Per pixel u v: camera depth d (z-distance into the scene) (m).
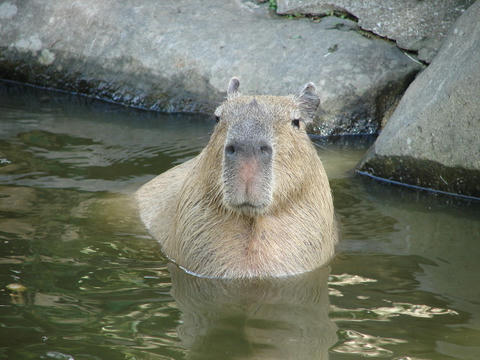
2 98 18.00
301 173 9.04
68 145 14.16
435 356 6.68
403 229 10.66
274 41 17.22
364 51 16.55
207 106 17.14
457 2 16.23
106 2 18.84
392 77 16.19
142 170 12.88
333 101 16.06
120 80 18.02
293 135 8.86
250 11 18.38
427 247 9.91
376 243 10.12
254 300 8.16
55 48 18.86
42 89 19.06
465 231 10.58
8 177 12.15
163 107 17.42
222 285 8.70
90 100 18.23
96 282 8.44
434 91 12.88
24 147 13.88
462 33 13.36
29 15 19.33
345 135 16.12
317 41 16.97
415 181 12.88
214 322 7.45
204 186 9.18
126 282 8.52
